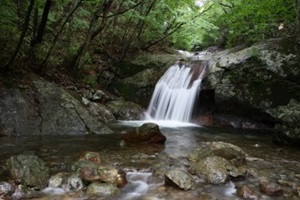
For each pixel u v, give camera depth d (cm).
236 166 586
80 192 484
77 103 948
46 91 922
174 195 484
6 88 859
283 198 481
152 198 473
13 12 880
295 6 1010
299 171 602
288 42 1055
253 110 1072
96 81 1313
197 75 1211
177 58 1402
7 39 935
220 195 489
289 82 1004
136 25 1472
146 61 1401
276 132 845
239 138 913
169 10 1444
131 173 562
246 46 1378
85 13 1138
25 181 485
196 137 908
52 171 553
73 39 1301
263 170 602
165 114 1237
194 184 515
